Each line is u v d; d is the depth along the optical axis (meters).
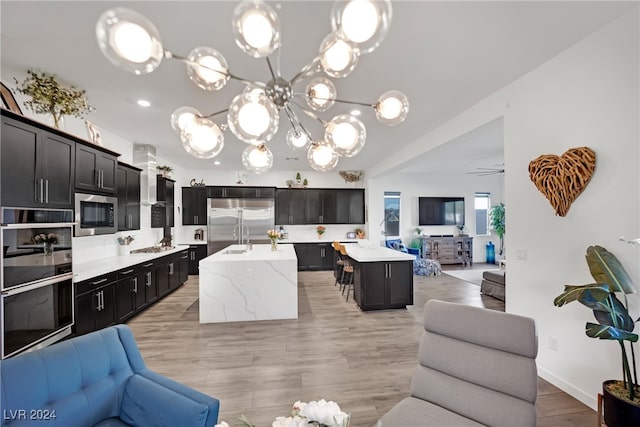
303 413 0.86
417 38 2.01
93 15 1.75
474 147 5.29
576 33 1.98
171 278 5.23
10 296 2.12
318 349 3.01
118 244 4.49
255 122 1.27
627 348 1.84
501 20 1.82
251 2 1.02
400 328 3.59
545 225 2.37
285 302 3.94
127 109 3.26
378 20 1.03
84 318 2.95
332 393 2.27
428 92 2.87
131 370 1.51
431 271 6.81
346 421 0.82
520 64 2.37
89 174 3.18
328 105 1.95
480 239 8.82
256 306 3.90
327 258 7.54
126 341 1.56
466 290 5.44
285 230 7.86
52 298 2.53
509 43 2.08
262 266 3.93
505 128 2.74
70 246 2.75
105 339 1.48
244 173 7.59
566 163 2.10
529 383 1.35
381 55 2.22
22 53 2.16
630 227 1.80
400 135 4.35
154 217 5.70
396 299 4.32
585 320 2.08
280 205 7.60
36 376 1.19
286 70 2.41
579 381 2.12
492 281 4.96
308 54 2.17
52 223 2.55
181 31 1.91
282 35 1.93
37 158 2.42
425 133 4.24
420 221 8.54
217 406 1.29
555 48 2.15
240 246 5.49
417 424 1.37
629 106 1.80
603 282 1.70
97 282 3.15
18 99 2.77
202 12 1.73
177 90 2.77
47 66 2.35
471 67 2.41
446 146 3.93
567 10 1.75
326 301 4.76
